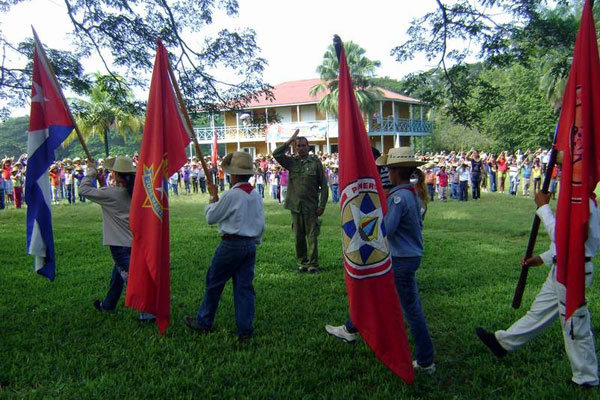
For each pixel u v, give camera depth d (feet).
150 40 33.86
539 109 151.23
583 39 12.36
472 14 33.24
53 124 16.88
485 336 14.32
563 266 12.41
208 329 16.92
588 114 12.12
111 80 35.83
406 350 12.92
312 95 142.51
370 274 13.00
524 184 74.43
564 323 12.88
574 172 12.33
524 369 14.07
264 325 17.75
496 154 164.04
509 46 33.60
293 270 26.27
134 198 15.49
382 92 143.43
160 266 15.21
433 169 69.77
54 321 18.24
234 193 15.76
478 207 58.90
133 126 119.85
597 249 12.62
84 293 21.89
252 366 14.30
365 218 13.06
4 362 14.56
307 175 25.39
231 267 16.10
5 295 21.56
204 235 37.81
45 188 16.65
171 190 84.89
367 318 13.04
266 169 98.58
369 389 13.21
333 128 139.74
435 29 34.19
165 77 15.75
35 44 16.70
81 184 17.40
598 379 12.86
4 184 66.90
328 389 13.09
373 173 13.21
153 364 14.43
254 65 36.32
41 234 16.56
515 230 39.52
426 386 13.32
